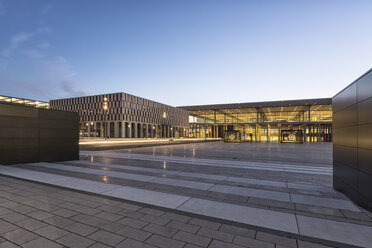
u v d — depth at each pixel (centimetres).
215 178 777
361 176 478
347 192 552
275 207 474
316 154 1809
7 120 1028
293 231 356
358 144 493
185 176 807
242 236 341
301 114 7412
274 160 1351
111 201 510
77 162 1171
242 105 6256
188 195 559
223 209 457
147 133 8819
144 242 320
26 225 376
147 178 764
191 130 10088
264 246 311
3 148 1014
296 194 578
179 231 357
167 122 10188
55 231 354
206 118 9381
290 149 2495
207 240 327
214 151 2062
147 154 1673
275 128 7100
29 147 1099
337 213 440
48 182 681
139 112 8438
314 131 6303
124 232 352
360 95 484
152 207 470
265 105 5962
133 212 441
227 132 4566
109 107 7912
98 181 709
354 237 338
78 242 319
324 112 6950
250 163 1187
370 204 440
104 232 352
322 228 369
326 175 849
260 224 383
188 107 7006
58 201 506
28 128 1097
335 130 645
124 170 927
